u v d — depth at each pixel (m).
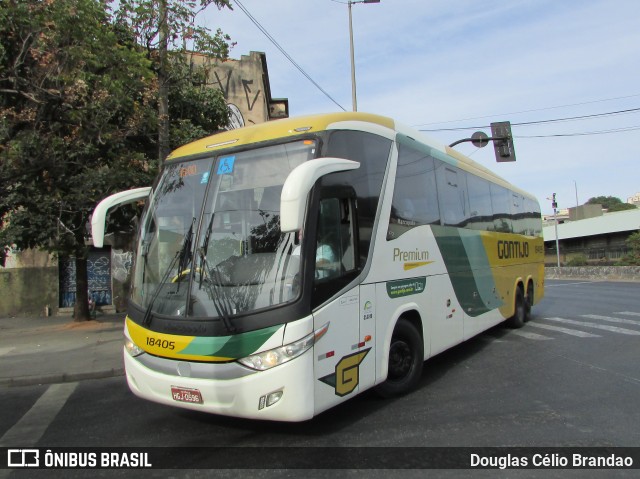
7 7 8.56
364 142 5.38
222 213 4.75
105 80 9.70
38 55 8.82
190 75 12.26
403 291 5.82
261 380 4.08
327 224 4.63
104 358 9.22
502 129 16.38
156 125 11.39
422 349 6.25
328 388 4.44
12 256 17.89
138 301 4.97
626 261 35.12
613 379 6.67
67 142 10.20
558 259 42.91
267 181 4.70
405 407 5.53
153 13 10.58
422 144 6.80
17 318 17.38
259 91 23.44
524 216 12.06
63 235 12.08
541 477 3.81
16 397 7.14
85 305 15.11
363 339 4.98
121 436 5.04
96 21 9.55
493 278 9.27
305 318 4.21
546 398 5.83
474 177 8.69
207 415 5.53
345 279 4.77
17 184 11.09
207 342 4.22
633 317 13.05
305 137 4.74
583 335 10.27
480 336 10.24
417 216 6.34
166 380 4.46
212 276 4.46
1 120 8.84
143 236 5.24
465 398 5.87
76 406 6.43
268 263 4.37
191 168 5.20
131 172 11.79
